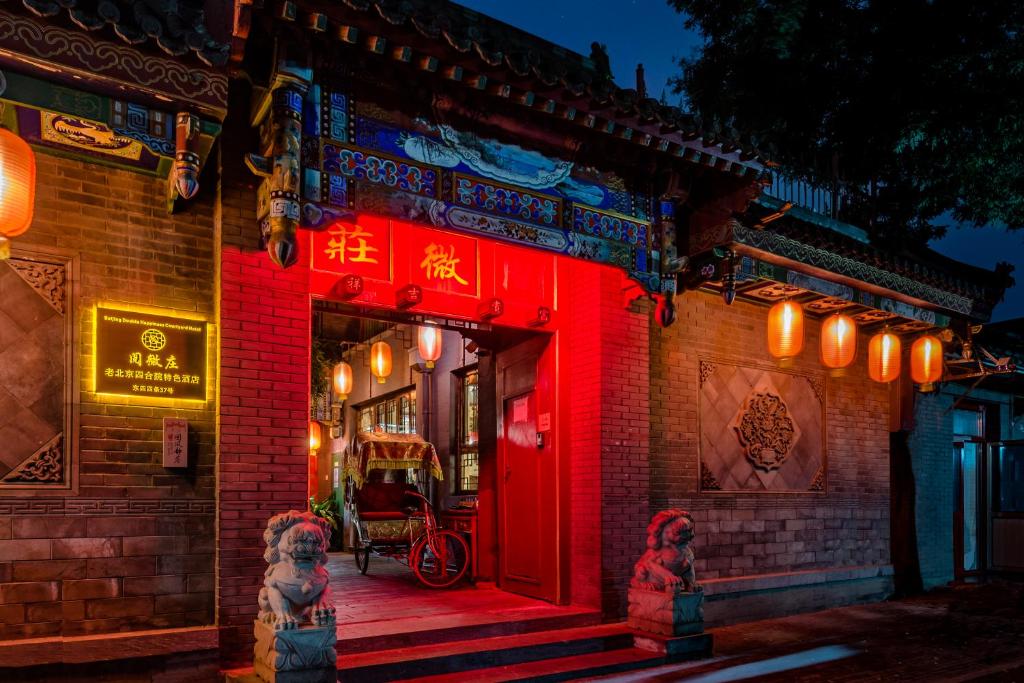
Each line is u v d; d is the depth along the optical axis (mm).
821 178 9867
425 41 5172
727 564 8195
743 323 8734
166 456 4996
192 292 5297
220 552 5070
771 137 12375
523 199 6262
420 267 6895
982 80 10148
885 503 10094
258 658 4844
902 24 10664
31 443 4633
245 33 4660
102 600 4742
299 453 5445
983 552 12578
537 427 7922
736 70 12461
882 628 7980
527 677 5613
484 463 9031
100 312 4922
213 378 5281
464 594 8078
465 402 11391
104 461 4836
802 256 7734
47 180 4844
